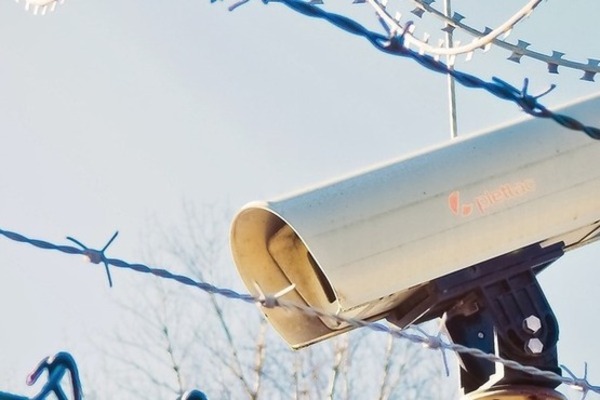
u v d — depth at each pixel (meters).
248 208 9.44
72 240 8.48
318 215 9.21
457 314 9.82
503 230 9.57
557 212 9.70
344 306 9.23
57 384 7.70
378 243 9.25
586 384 9.34
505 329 9.60
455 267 9.52
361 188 9.34
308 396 19.59
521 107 7.73
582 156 9.76
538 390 9.46
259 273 9.80
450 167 9.53
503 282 9.71
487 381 9.72
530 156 9.68
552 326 9.66
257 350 19.83
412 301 9.73
